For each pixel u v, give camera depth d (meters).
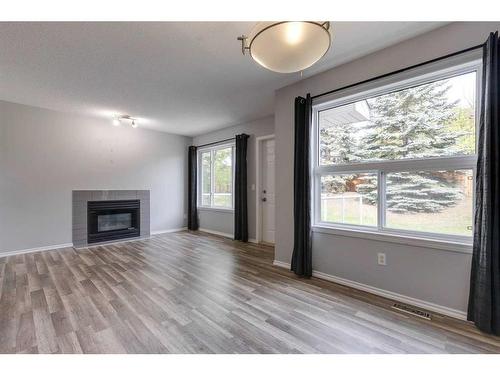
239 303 2.25
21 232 3.88
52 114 4.17
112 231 4.85
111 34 2.12
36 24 1.97
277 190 3.36
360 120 2.71
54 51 2.38
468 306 1.91
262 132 4.71
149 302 2.26
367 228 2.62
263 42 1.56
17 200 3.84
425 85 2.28
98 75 2.89
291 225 3.20
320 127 3.04
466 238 2.03
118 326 1.86
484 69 1.80
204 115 4.50
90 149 4.62
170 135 5.91
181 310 2.12
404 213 2.39
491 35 1.75
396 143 2.46
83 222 4.50
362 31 2.10
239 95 3.54
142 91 3.38
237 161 4.97
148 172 5.50
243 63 2.64
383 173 2.52
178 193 6.07
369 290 2.49
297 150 3.01
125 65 2.66
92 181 4.64
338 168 2.83
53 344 1.65
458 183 2.10
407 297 2.25
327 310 2.13
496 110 1.73
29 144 3.95
